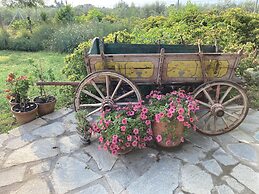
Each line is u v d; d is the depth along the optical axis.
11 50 8.21
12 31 9.18
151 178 2.43
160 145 2.80
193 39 4.51
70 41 7.86
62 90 4.12
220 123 3.31
